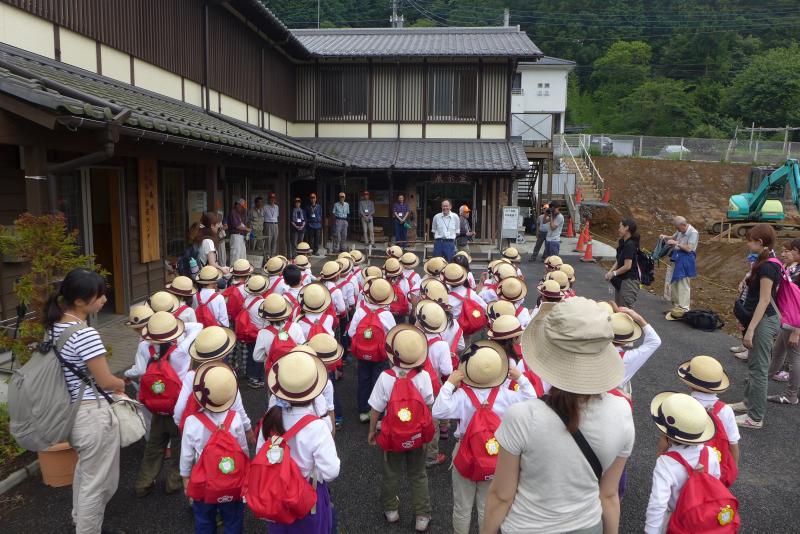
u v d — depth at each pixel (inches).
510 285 222.7
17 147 278.1
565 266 293.0
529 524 82.4
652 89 2117.4
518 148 760.3
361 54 750.5
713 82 2236.7
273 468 111.0
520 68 1419.8
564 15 2573.8
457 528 137.2
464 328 226.5
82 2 326.3
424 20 2196.1
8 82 190.9
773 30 2452.0
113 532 148.6
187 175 454.6
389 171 701.3
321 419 119.0
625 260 295.0
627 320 153.3
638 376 280.5
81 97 220.1
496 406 129.3
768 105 1975.9
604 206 1037.2
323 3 1902.1
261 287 237.8
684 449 117.3
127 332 327.3
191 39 469.4
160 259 410.6
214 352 146.4
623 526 157.4
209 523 131.5
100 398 139.2
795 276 255.1
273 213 561.9
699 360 139.6
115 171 356.2
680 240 389.1
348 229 798.5
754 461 194.9
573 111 2331.4
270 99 677.9
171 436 168.2
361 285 290.0
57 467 152.6
